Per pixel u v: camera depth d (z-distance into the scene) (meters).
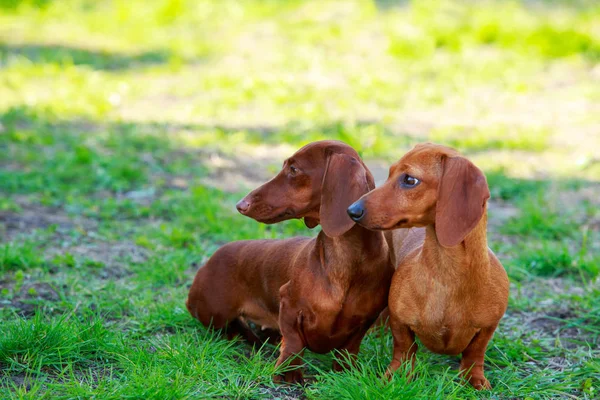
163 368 5.64
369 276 5.57
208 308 6.43
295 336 5.69
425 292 5.34
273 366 5.74
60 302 7.15
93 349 5.96
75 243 8.87
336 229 5.34
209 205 9.82
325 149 5.65
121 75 17.80
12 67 17.84
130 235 9.20
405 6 23.61
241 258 6.38
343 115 14.65
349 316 5.60
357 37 20.42
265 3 23.81
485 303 5.34
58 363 5.78
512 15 21.30
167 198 10.52
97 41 21.08
